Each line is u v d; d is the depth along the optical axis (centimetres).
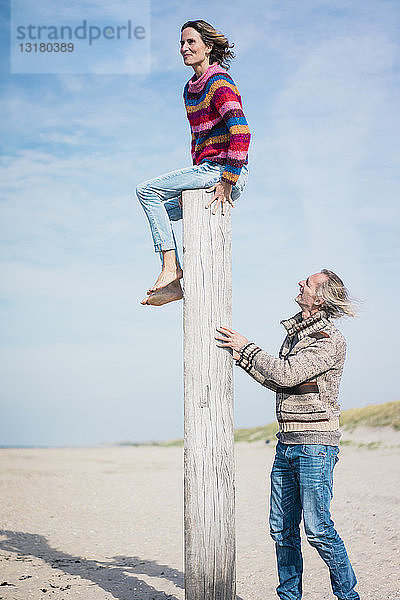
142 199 463
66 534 878
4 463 1861
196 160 470
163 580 645
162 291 470
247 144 444
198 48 454
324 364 448
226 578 447
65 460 1973
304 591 590
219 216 454
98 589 612
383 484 1191
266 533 847
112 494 1218
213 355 450
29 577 656
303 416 453
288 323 477
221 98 443
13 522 959
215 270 452
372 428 2080
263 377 450
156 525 933
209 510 445
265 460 1783
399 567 657
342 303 468
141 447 2498
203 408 448
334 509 980
